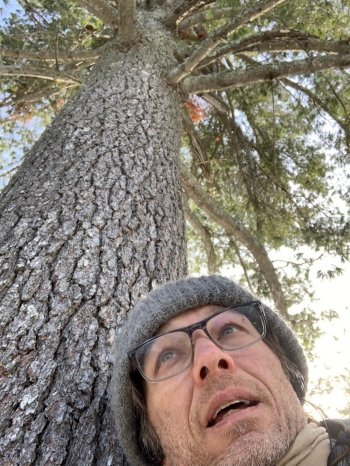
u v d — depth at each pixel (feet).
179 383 1.01
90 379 1.13
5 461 0.92
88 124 2.23
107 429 1.06
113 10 3.39
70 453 0.97
